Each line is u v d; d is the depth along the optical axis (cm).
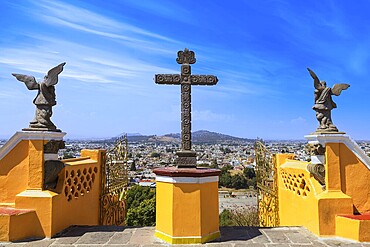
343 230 622
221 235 657
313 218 662
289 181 802
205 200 624
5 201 653
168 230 616
